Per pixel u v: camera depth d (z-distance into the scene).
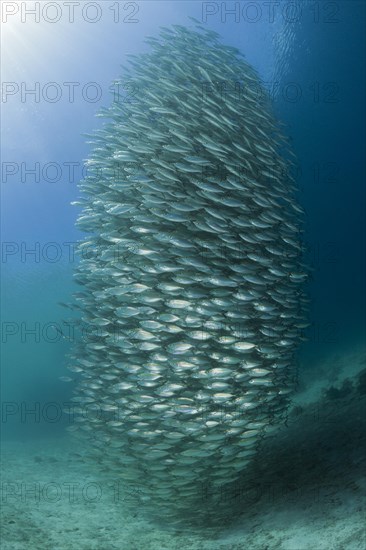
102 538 6.01
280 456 7.60
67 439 14.47
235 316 5.43
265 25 22.72
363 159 30.77
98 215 6.38
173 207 5.50
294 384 6.16
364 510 5.02
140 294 5.63
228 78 6.67
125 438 6.02
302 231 6.45
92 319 6.20
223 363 5.45
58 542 5.74
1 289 23.44
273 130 6.78
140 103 6.50
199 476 5.81
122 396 6.01
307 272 6.39
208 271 5.41
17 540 5.57
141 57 7.00
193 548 5.56
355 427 7.96
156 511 6.52
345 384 11.85
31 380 20.56
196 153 5.93
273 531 5.38
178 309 5.50
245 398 5.48
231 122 5.89
